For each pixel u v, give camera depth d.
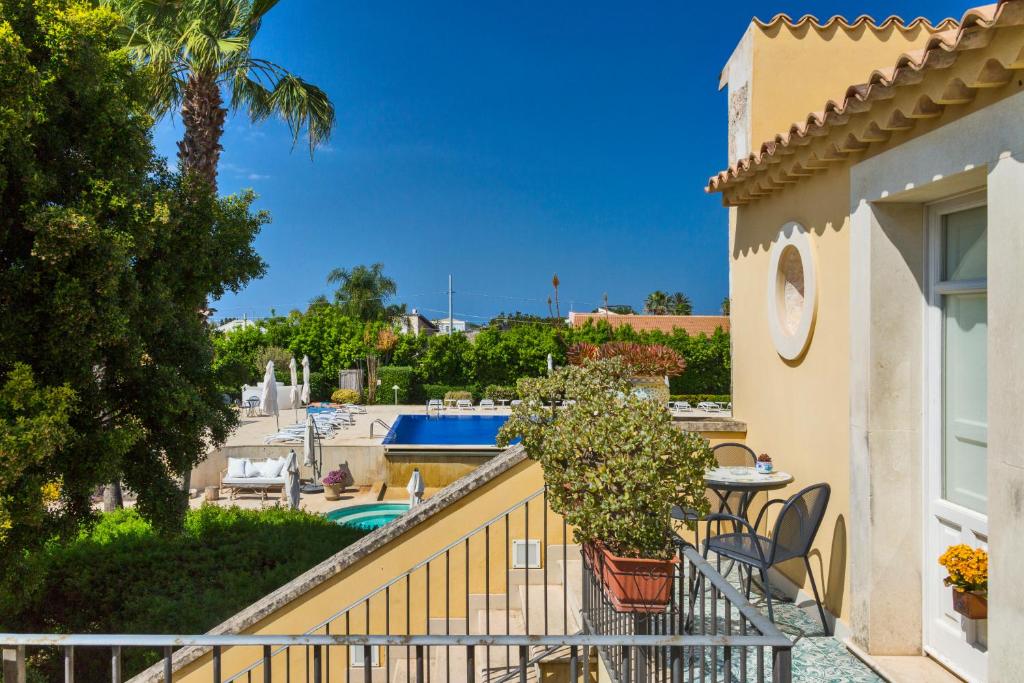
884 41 6.33
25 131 6.21
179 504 8.41
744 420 5.84
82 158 7.18
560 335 29.36
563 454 3.38
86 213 6.61
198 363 9.03
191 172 8.81
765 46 6.30
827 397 4.29
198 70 11.16
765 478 4.45
